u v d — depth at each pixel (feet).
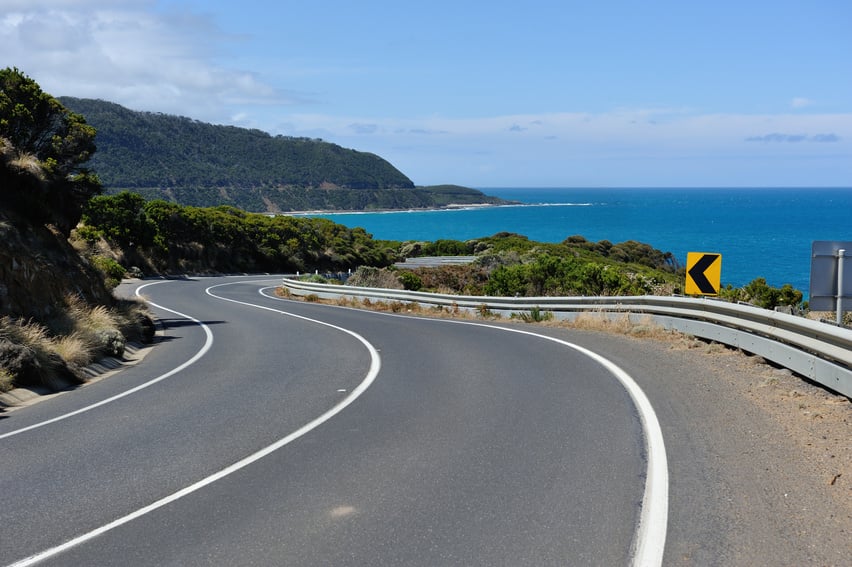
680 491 18.75
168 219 186.09
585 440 23.85
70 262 59.26
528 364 39.42
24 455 24.06
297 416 28.68
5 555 15.65
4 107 59.41
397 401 30.96
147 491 19.86
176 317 80.38
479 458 22.17
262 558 15.20
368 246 256.52
